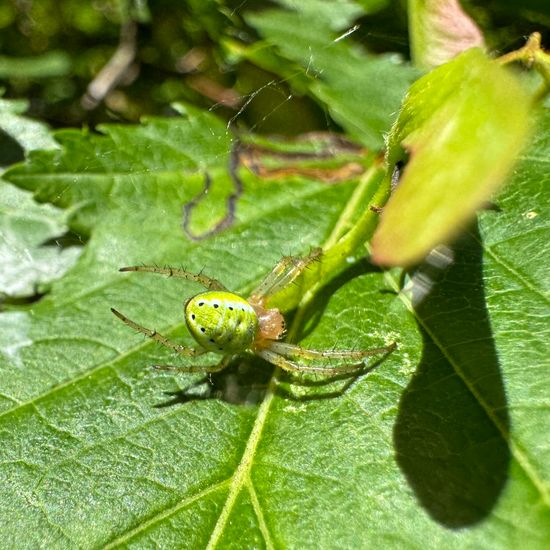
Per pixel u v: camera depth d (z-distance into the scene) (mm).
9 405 49
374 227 50
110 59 88
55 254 62
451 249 49
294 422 45
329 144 62
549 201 49
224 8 76
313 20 70
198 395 48
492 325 45
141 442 46
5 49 89
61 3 87
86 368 51
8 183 65
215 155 62
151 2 83
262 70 78
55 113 89
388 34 68
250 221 59
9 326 53
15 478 45
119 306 54
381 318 48
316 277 51
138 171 62
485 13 61
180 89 85
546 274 46
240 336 48
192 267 57
